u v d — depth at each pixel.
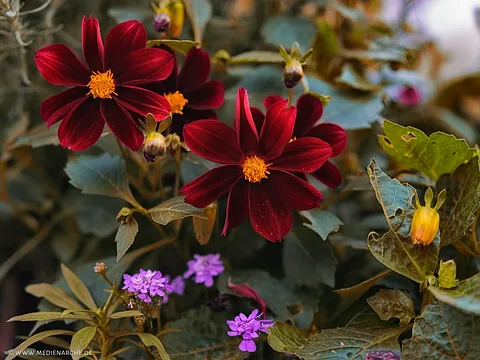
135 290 0.52
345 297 0.56
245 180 0.53
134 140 0.52
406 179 0.57
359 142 0.69
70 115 0.52
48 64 0.52
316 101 0.56
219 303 0.57
